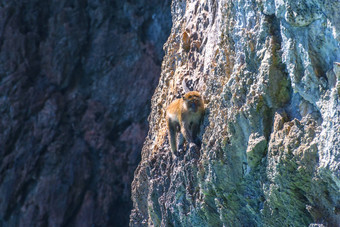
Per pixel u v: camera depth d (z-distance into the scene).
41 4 55.25
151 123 27.84
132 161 53.19
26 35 54.25
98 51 54.88
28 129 52.97
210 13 22.70
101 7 55.31
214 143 19.09
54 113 53.41
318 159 14.29
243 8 18.00
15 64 53.62
